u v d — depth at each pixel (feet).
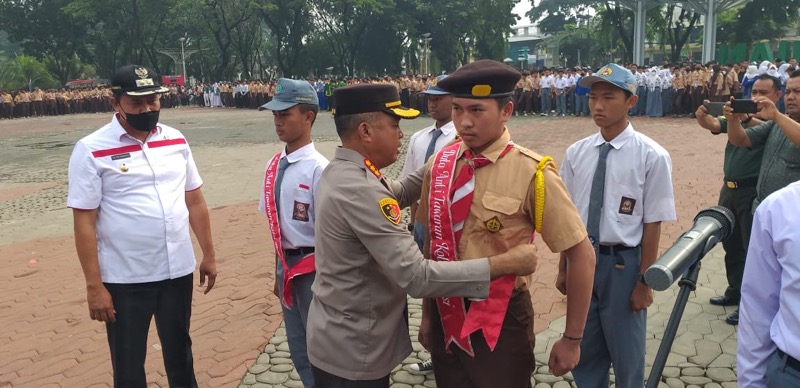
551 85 67.62
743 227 12.86
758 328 5.33
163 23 143.02
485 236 6.28
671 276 4.88
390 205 6.26
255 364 12.61
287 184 9.71
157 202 9.39
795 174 10.72
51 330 14.93
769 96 11.64
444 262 6.06
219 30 131.03
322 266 6.73
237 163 41.50
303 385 11.11
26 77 155.84
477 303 6.27
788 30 176.35
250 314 15.30
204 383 11.93
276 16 130.52
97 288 8.94
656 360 5.38
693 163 32.09
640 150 8.63
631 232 8.67
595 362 9.32
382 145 6.63
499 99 6.08
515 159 6.27
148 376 12.25
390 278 6.27
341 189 6.41
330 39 144.56
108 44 153.28
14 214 29.12
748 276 5.40
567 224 6.10
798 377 4.93
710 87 55.06
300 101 9.52
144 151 9.35
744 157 12.53
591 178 9.02
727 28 132.36
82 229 8.85
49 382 12.21
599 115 8.71
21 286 18.34
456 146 6.68
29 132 76.02
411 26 132.16
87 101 115.44
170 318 9.73
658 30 123.65
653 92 58.70
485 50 142.31
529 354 6.67
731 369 11.30
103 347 13.82
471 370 6.64
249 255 20.33
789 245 4.87
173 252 9.56
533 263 6.04
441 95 11.39
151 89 8.96
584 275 6.22
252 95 108.68
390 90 6.63
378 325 6.64
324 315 6.79
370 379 6.63
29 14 141.79
